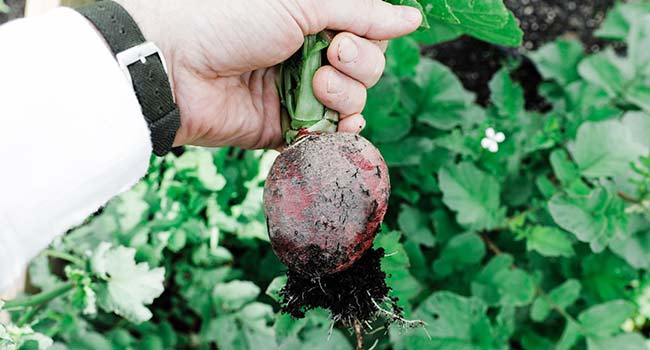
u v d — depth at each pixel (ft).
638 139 2.21
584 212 2.05
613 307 2.13
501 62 2.72
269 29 1.44
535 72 2.73
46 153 1.25
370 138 2.15
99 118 1.30
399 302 2.04
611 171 2.10
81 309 1.99
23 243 1.26
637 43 2.37
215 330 2.00
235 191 2.08
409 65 2.20
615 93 2.38
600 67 2.37
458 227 2.21
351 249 1.47
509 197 2.30
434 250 2.26
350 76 1.54
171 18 1.44
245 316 1.99
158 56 1.38
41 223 1.27
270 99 1.73
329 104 1.56
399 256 1.79
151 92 1.38
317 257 1.46
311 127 1.57
